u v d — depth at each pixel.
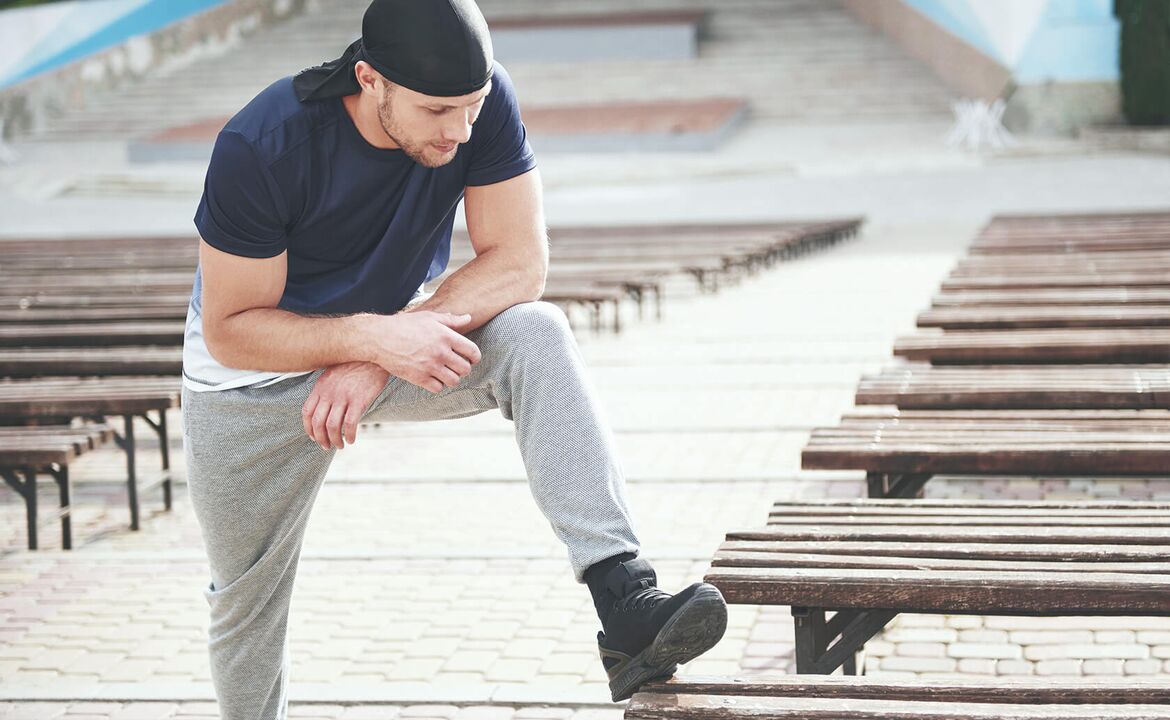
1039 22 24.94
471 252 14.59
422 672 3.99
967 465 4.18
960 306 7.37
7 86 28.92
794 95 27.78
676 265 12.09
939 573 2.93
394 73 2.21
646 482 6.10
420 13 2.20
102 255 13.52
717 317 11.12
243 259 2.40
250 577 2.72
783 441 6.75
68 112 29.98
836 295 12.09
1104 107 25.05
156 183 24.22
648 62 29.62
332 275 2.56
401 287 2.61
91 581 5.08
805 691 2.43
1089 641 4.08
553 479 2.32
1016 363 6.00
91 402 5.78
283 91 2.39
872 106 27.20
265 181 2.35
